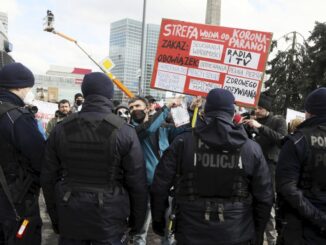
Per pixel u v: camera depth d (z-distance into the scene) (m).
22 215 2.96
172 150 2.78
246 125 4.52
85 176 2.67
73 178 2.70
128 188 2.80
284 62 19.97
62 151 2.72
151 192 2.85
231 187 2.62
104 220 2.62
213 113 2.68
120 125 2.72
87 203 2.61
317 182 2.73
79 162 2.67
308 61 19.94
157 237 5.38
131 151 2.71
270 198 2.72
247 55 3.88
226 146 2.59
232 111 2.72
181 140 2.75
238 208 2.64
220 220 2.58
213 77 3.99
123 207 2.72
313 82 20.14
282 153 2.87
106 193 2.64
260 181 2.69
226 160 2.61
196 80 4.05
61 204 2.68
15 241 2.94
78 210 2.62
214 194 2.64
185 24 4.07
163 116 4.12
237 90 3.93
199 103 4.03
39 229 3.13
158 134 4.26
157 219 2.93
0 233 3.02
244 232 2.64
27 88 3.24
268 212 2.75
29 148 2.94
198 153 2.65
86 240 2.70
